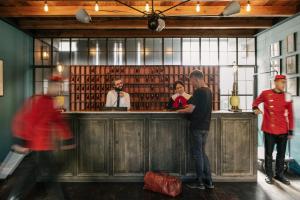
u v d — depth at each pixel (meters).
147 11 4.74
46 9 4.67
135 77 7.20
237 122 4.23
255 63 7.27
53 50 7.43
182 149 4.23
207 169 3.95
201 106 3.79
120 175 4.23
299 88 4.91
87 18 4.57
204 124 3.82
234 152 4.24
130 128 4.24
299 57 4.95
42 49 7.38
